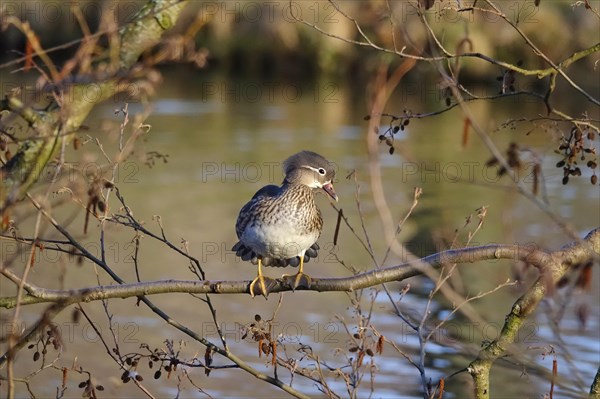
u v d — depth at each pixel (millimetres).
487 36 34562
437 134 33062
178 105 38250
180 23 29016
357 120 35562
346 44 41469
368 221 23406
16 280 7934
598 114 32156
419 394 14320
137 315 18344
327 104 38438
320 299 19094
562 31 32844
